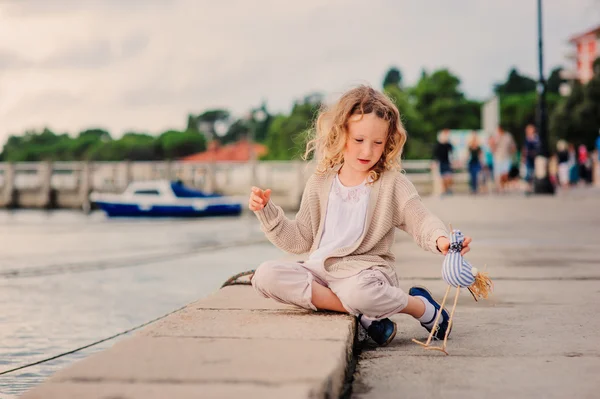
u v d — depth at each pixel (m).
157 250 10.63
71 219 26.27
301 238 3.41
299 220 3.42
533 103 83.88
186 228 18.20
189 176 35.44
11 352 4.01
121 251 10.56
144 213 28.06
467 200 19.73
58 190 37.62
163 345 2.57
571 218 12.38
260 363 2.30
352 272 3.16
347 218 3.30
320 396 2.06
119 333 4.53
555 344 3.09
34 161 115.06
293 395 1.97
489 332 3.35
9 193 37.78
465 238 2.97
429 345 3.11
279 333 2.78
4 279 7.09
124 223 21.91
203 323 3.00
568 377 2.56
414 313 3.18
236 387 2.04
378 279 3.11
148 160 110.88
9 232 16.31
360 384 2.51
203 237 14.09
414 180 29.88
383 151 3.32
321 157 3.38
